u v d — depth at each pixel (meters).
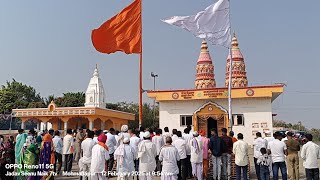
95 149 10.73
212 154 13.02
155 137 13.47
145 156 11.22
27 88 67.69
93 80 50.41
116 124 43.91
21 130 13.97
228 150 13.25
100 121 42.53
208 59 37.78
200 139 12.98
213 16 17.25
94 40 16.52
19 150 13.34
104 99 50.88
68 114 38.47
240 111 25.39
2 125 44.81
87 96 49.97
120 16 16.81
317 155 11.62
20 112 40.31
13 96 58.41
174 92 26.03
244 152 12.63
